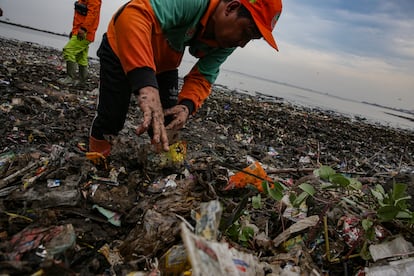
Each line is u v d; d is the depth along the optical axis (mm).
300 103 25125
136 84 2209
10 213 2002
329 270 2051
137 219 2195
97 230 2045
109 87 2926
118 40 2371
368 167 5965
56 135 4160
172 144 3146
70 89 7859
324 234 2207
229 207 2389
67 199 2188
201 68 3043
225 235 2131
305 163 5441
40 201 2141
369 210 2414
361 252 2051
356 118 21938
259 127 7969
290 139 7516
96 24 8492
